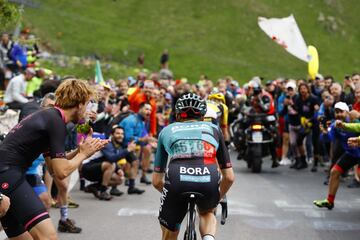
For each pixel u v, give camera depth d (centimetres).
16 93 1590
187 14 6838
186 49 6188
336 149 1477
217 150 720
